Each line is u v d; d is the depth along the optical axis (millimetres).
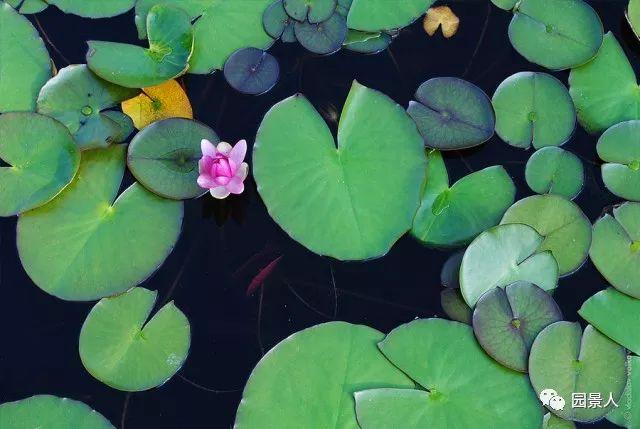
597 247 1737
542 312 1639
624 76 1944
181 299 1734
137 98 1855
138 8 1938
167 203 1750
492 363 1601
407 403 1561
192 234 1785
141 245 1702
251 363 1687
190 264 1764
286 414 1564
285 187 1726
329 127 1897
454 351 1607
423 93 1851
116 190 1753
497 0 2010
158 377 1615
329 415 1557
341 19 1928
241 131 1882
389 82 1950
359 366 1603
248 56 1903
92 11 1948
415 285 1739
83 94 1823
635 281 1698
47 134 1749
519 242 1680
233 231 1796
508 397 1570
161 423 1640
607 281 1722
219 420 1639
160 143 1753
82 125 1795
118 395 1654
